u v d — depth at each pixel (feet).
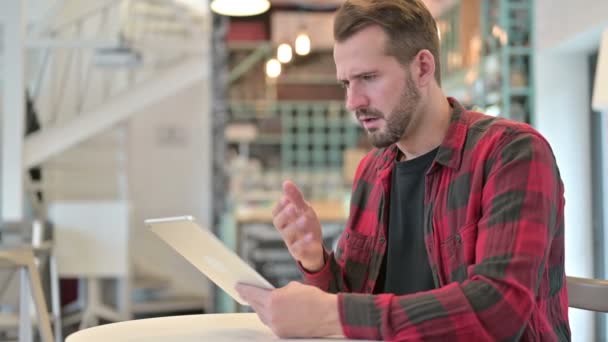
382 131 4.61
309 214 4.92
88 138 26.03
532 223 4.06
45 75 27.20
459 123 4.73
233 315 4.76
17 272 10.55
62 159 28.30
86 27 28.30
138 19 27.55
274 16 32.78
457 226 4.57
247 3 16.96
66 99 28.96
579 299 5.44
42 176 26.35
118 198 28.19
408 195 5.01
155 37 27.73
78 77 27.66
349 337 3.94
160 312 26.32
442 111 4.80
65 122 24.70
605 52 11.41
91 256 20.75
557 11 15.90
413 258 4.96
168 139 30.76
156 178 30.68
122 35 23.91
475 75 19.65
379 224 5.16
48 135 24.41
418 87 4.63
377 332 3.86
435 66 4.73
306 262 4.96
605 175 16.46
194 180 30.86
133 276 28.37
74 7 26.35
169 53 27.96
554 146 16.93
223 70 26.94
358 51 4.50
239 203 27.81
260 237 19.86
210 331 4.21
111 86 29.58
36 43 23.00
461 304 3.84
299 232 4.91
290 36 32.76
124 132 27.55
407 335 3.82
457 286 3.93
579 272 16.76
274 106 33.65
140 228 30.32
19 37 20.40
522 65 17.39
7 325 11.56
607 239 16.42
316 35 32.89
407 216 5.02
